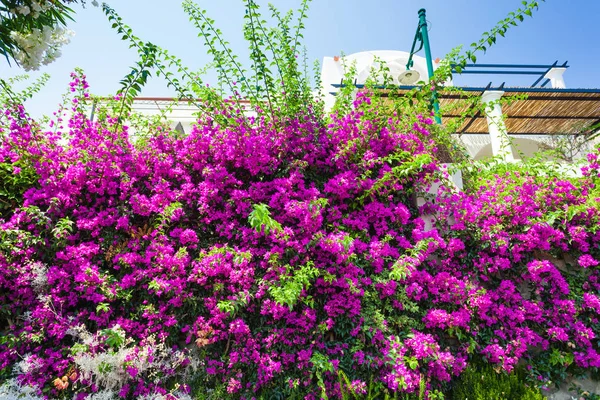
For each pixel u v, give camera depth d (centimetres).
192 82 391
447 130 444
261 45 384
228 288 333
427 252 359
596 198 391
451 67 368
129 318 336
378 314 328
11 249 334
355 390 293
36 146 372
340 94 467
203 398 298
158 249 343
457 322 332
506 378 318
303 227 344
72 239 353
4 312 328
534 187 393
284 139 392
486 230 376
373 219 381
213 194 364
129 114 406
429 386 309
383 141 403
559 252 399
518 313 351
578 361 342
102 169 377
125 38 354
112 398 295
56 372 314
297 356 320
